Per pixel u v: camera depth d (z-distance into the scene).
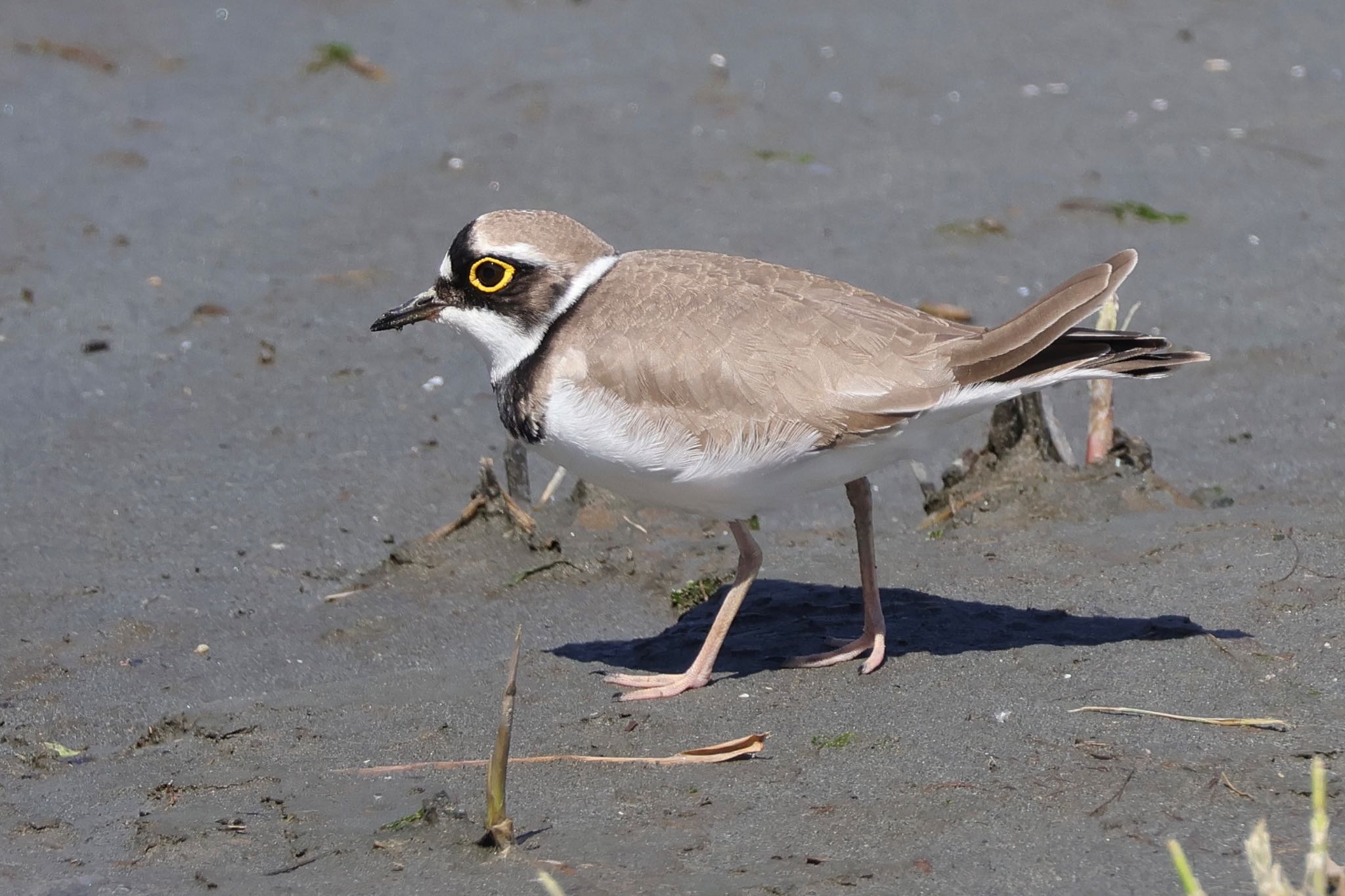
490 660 10.07
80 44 20.98
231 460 12.89
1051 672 9.04
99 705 9.62
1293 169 17.98
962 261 15.94
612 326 9.09
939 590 10.38
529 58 21.00
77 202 17.17
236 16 22.20
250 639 10.45
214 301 15.34
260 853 7.73
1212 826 7.36
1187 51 21.28
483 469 11.52
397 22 22.25
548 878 6.54
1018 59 21.09
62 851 7.90
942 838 7.41
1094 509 11.40
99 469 12.68
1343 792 7.57
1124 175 17.88
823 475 9.10
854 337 8.95
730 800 7.93
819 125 19.19
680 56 21.00
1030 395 11.75
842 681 9.22
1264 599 9.69
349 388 14.03
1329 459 12.31
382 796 8.23
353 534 11.90
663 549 11.53
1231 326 14.63
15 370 14.09
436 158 18.27
